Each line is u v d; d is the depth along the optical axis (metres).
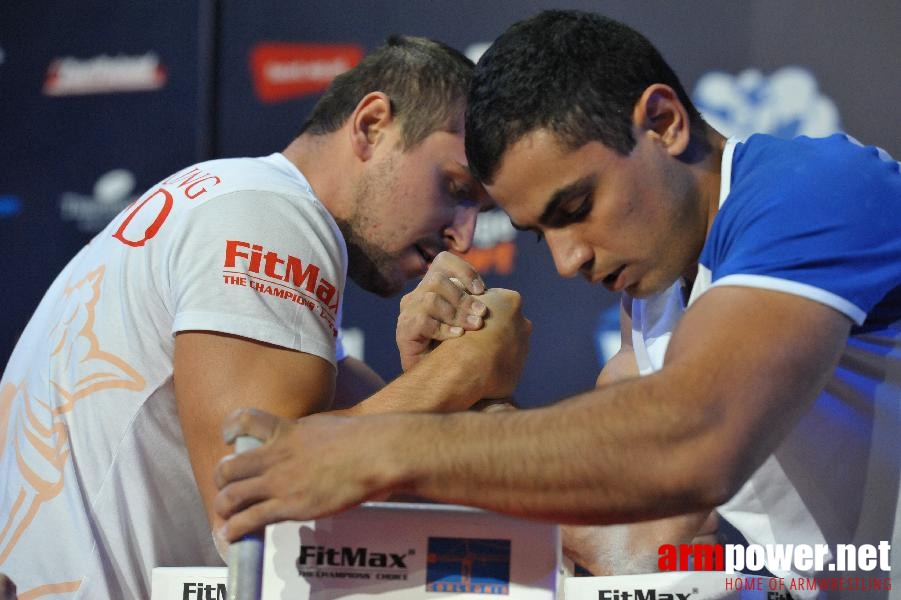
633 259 2.66
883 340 2.71
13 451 3.29
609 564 3.13
